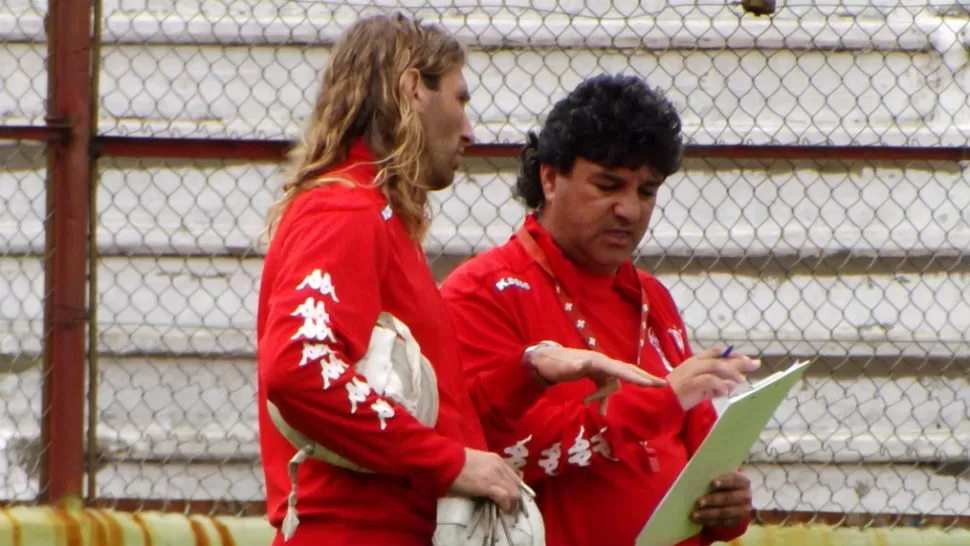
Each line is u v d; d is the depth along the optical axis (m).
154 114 16.97
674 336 10.14
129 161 16.69
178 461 16.48
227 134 16.91
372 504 7.96
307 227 7.80
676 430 10.02
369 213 7.91
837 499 16.77
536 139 9.92
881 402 16.92
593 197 9.33
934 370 16.94
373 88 8.34
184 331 16.73
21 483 16.30
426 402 7.92
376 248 7.88
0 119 16.98
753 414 8.55
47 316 14.70
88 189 14.74
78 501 14.78
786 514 16.06
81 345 14.71
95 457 15.04
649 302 10.01
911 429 16.88
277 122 16.98
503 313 9.31
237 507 16.03
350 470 7.95
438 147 8.66
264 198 16.84
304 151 8.43
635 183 9.37
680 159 9.63
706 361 8.88
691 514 9.29
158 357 16.67
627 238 9.45
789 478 16.80
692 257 16.98
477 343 9.23
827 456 16.78
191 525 15.35
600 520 9.24
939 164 16.98
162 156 14.97
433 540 7.97
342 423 7.43
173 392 16.64
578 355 8.60
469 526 7.82
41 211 16.72
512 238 9.90
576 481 9.27
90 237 14.81
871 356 16.91
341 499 7.95
